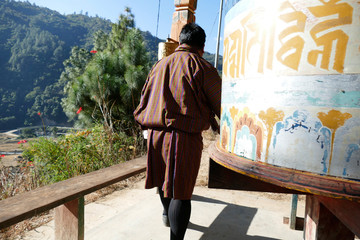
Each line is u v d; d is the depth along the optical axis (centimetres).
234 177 120
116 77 627
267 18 78
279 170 75
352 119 65
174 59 153
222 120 105
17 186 315
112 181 159
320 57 68
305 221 155
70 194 133
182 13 257
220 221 223
